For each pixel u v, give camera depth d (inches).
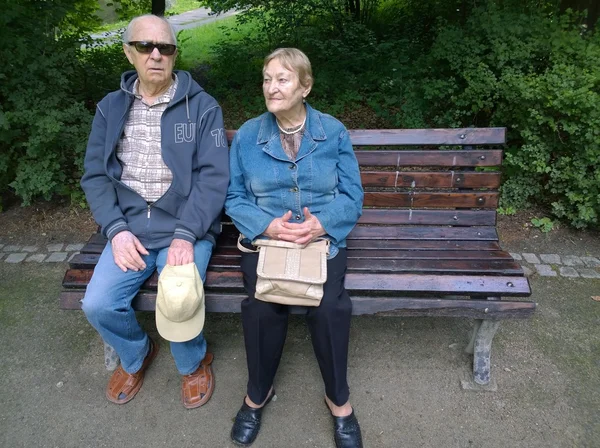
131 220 86.1
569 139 138.3
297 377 91.5
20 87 143.4
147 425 82.1
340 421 77.3
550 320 106.7
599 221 138.6
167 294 72.2
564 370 92.7
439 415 83.6
